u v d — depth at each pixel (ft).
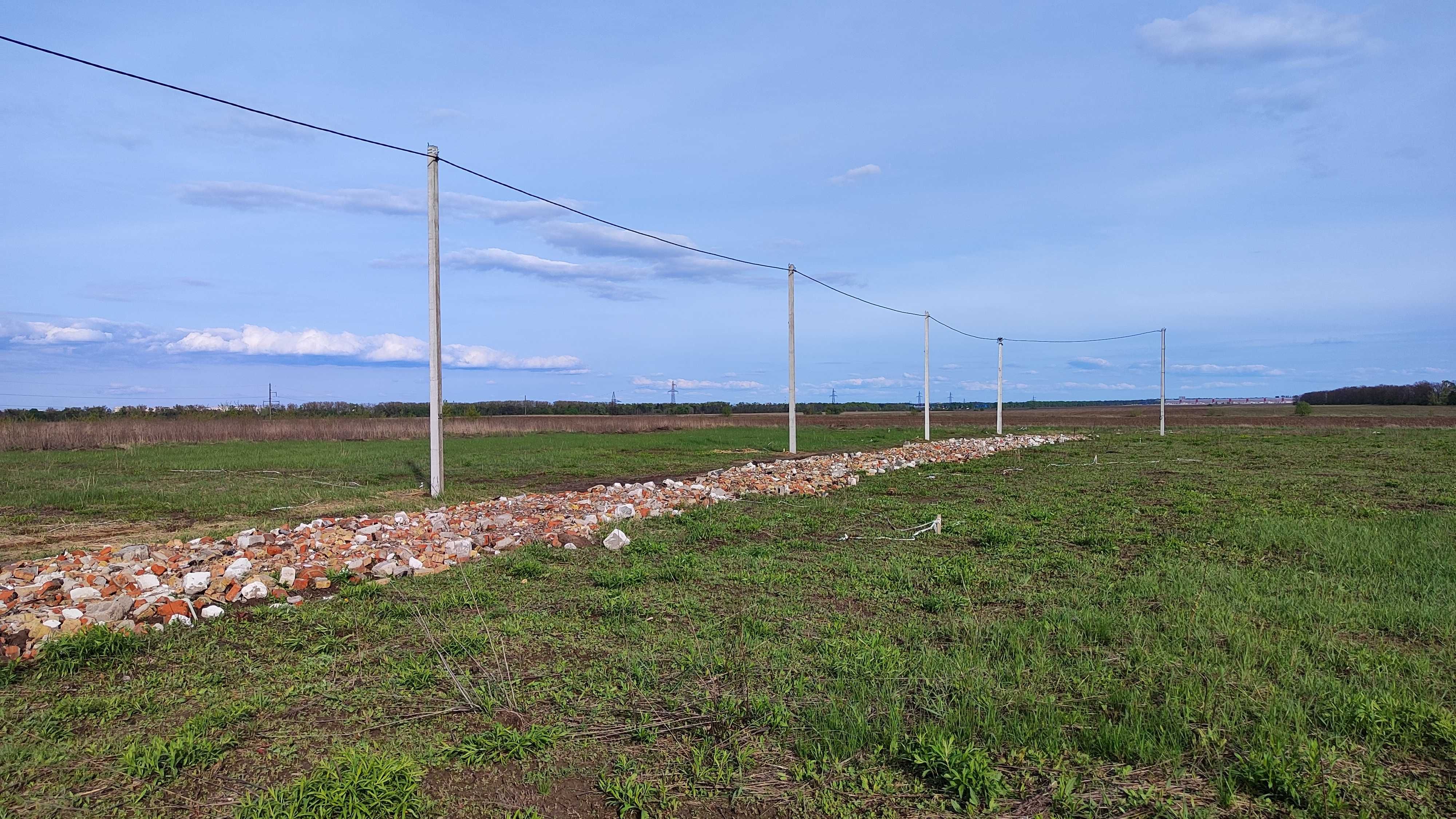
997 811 12.10
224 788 12.84
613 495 47.01
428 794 12.71
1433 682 16.62
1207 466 74.28
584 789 13.01
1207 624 20.95
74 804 12.24
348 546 31.40
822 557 31.09
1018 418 266.36
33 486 55.77
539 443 117.91
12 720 15.28
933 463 78.07
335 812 11.97
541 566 28.60
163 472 67.46
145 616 21.71
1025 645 19.58
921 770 13.26
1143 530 36.81
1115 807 12.15
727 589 25.82
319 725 15.21
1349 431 148.05
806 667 18.20
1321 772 12.80
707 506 44.88
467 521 37.91
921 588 25.94
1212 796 12.38
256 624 21.67
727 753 13.97
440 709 15.94
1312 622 21.12
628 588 25.88
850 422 216.13
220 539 34.09
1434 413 257.34
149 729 15.01
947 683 16.83
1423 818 11.61
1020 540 34.19
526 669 18.24
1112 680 16.98
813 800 12.52
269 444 112.47
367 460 81.10
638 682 17.37
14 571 26.12
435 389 50.75
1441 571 26.78
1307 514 41.22
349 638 20.56
